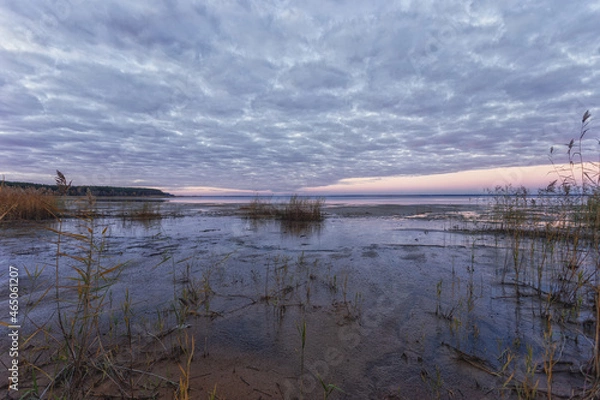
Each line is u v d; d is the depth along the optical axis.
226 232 8.33
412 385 1.90
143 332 2.49
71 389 1.69
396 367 2.08
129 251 5.61
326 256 5.29
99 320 2.70
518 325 2.68
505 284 3.80
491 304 3.15
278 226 9.87
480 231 8.27
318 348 2.31
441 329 2.61
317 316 2.86
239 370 2.03
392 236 7.61
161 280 3.86
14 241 6.39
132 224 10.00
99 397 1.74
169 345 2.31
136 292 3.43
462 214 14.51
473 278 4.03
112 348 2.20
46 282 3.71
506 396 1.80
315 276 4.08
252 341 2.40
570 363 2.10
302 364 2.03
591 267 4.31
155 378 1.92
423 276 4.11
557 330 2.59
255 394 1.81
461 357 2.18
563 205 4.71
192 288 3.39
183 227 9.43
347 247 6.13
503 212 7.48
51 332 2.44
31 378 1.87
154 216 12.21
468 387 1.88
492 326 2.66
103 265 4.49
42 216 9.32
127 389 1.80
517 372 2.01
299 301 3.20
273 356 2.20
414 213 15.36
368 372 2.03
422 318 2.82
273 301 3.16
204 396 1.78
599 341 2.13
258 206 14.34
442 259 5.07
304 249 5.91
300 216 11.84
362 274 4.19
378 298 3.31
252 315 2.87
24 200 8.92
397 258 5.15
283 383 1.92
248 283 3.77
